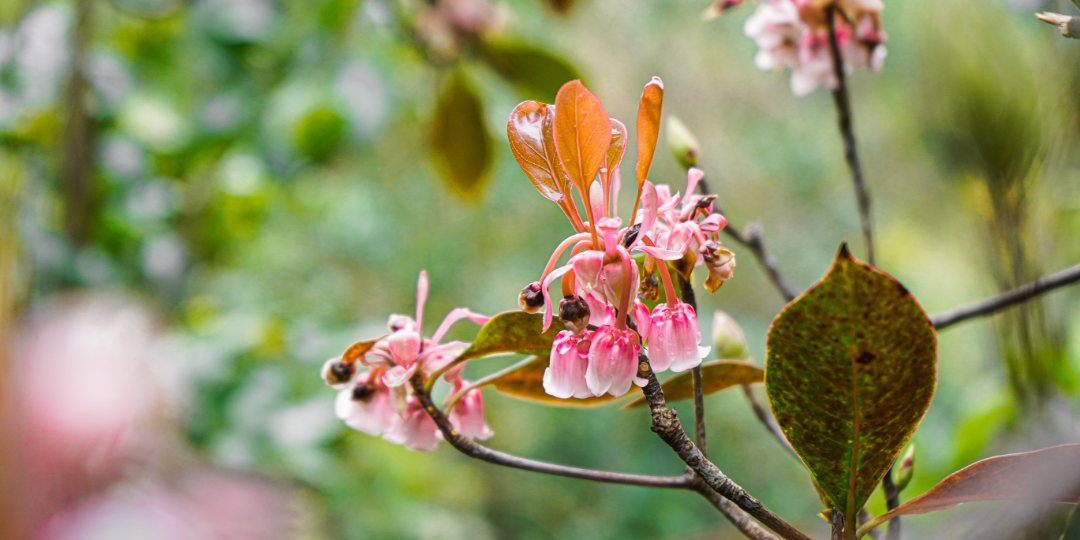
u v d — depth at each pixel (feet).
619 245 1.27
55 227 3.27
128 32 3.64
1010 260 1.19
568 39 7.81
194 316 3.67
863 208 1.54
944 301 4.81
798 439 1.29
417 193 7.24
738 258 7.35
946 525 1.30
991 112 1.17
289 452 3.04
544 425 7.54
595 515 7.04
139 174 3.39
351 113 3.59
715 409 6.83
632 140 7.08
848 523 1.30
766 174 8.29
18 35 3.27
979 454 2.07
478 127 3.17
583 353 1.28
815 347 1.26
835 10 1.60
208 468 1.63
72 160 3.18
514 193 7.45
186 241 3.80
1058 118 1.17
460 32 3.09
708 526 6.16
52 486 1.23
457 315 1.38
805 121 8.38
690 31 8.41
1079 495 1.20
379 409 1.40
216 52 3.57
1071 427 1.21
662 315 1.29
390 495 4.54
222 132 3.52
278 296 5.01
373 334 3.61
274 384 3.22
